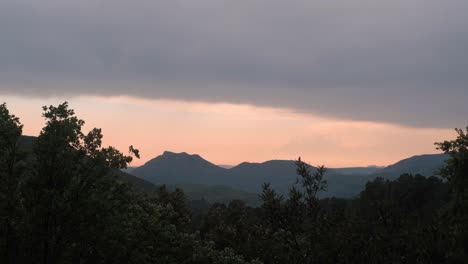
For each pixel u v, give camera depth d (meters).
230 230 47.69
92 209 20.05
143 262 24.03
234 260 29.58
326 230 13.66
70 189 19.73
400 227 14.50
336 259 13.45
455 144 24.20
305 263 13.39
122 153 21.44
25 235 19.38
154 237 26.42
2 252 19.88
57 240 19.94
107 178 21.50
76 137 20.92
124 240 22.67
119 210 22.45
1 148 19.55
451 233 16.98
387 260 13.52
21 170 20.12
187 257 28.42
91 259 22.11
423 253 14.10
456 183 23.42
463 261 14.93
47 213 19.31
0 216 19.02
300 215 13.66
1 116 20.11
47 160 20.25
